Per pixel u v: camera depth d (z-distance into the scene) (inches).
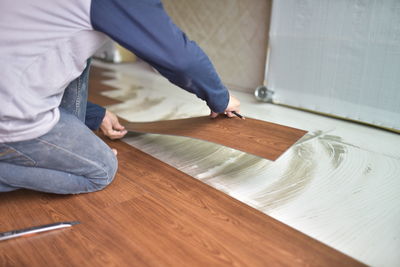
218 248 41.3
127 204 50.8
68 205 50.3
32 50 36.1
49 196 52.8
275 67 103.3
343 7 82.7
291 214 48.6
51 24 35.7
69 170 48.9
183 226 45.6
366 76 84.0
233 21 120.8
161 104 107.6
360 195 53.6
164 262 38.8
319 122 90.4
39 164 45.8
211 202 51.7
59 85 39.4
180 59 41.0
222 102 52.8
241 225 45.9
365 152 70.4
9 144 41.1
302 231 44.7
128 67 174.2
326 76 91.8
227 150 72.5
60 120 44.6
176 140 78.4
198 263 38.7
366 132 82.9
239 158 68.4
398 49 76.9
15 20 34.9
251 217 47.8
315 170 62.5
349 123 89.9
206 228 45.2
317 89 95.0
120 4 36.5
